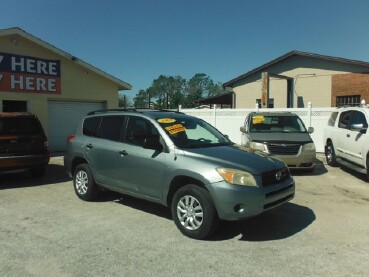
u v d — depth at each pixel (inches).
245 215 197.2
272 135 414.9
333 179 386.6
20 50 577.9
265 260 179.2
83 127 304.8
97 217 249.4
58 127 646.5
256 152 241.0
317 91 956.6
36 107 605.0
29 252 189.3
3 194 321.1
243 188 196.7
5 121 355.6
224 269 169.3
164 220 242.1
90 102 697.0
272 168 213.3
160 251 190.2
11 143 350.9
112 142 268.5
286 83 1022.4
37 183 370.6
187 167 211.6
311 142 408.2
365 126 381.1
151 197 236.4
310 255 185.5
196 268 170.4
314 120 590.6
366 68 868.0
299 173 421.4
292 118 458.9
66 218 247.8
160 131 237.6
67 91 648.4
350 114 425.4
